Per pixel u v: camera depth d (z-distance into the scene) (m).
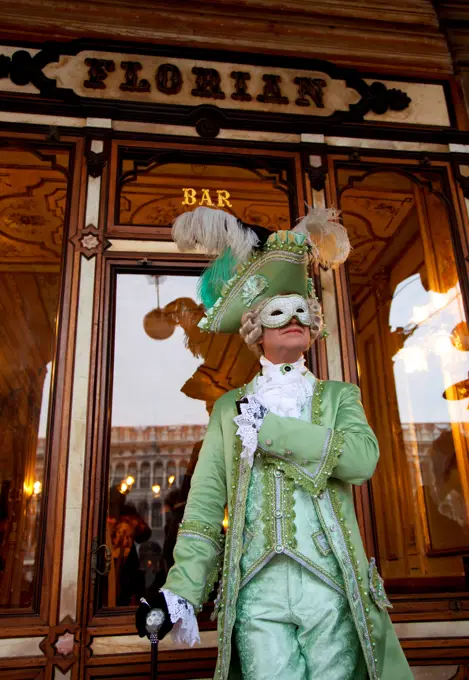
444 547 3.66
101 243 3.41
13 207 3.74
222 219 2.00
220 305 2.06
